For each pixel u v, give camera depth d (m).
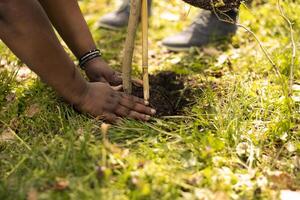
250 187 1.16
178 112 1.46
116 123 1.34
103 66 1.46
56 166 1.15
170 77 1.65
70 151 1.19
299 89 1.49
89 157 1.19
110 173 1.11
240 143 1.29
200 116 1.38
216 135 1.33
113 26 2.04
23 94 1.49
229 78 1.59
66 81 1.28
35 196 1.05
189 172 1.18
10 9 1.18
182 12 2.15
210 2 1.35
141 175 1.13
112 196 1.07
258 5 2.07
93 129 1.32
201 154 1.22
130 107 1.37
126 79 1.38
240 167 1.23
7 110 1.42
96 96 1.34
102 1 2.30
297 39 1.78
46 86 1.50
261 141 1.31
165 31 2.06
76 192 1.07
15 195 1.07
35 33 1.20
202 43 1.87
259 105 1.43
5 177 1.14
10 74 1.56
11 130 1.32
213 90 1.54
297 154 1.29
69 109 1.39
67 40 1.45
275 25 1.94
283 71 1.60
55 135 1.30
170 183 1.10
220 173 1.19
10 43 1.21
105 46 1.91
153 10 2.20
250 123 1.37
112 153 1.20
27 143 1.30
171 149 1.24
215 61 1.76
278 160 1.27
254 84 1.52
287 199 1.13
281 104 1.42
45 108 1.41
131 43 1.33
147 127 1.33
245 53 1.78
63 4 1.41
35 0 1.22
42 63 1.24
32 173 1.13
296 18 1.90
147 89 1.37
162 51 1.90
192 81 1.62
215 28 1.88
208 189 1.12
